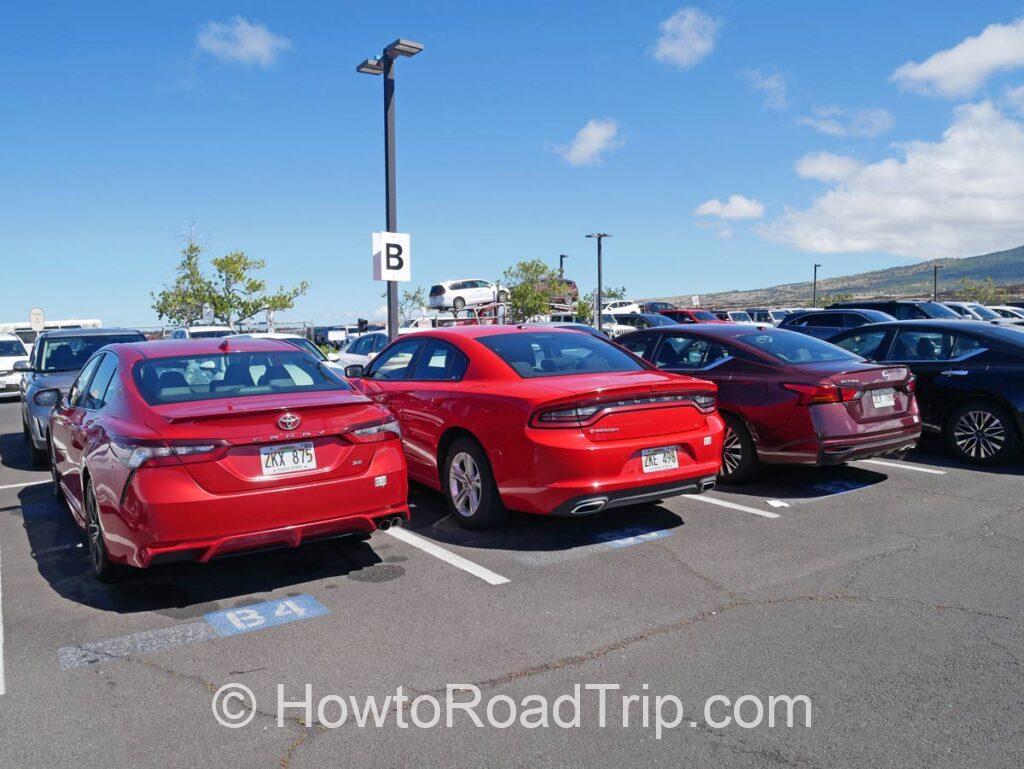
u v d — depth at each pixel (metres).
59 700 3.27
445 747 2.88
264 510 4.20
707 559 4.99
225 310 34.25
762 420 6.68
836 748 2.84
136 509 4.05
